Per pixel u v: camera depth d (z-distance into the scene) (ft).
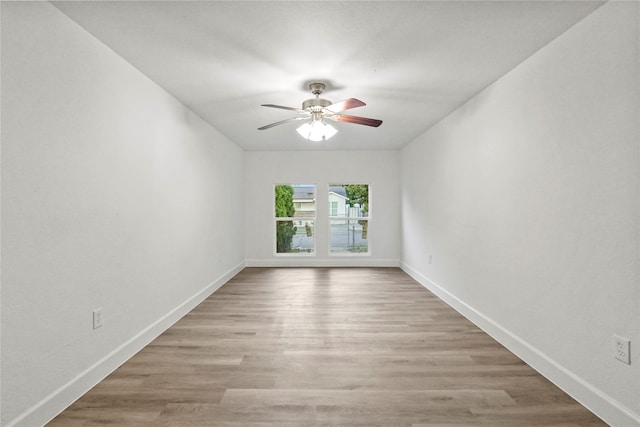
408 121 14.15
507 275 8.97
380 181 21.17
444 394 6.71
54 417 5.98
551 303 7.28
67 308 6.40
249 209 21.21
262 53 7.98
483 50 7.78
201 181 13.44
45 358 5.90
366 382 7.16
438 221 14.19
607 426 5.75
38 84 5.75
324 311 12.12
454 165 12.50
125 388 6.93
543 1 5.95
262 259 21.27
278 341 9.39
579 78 6.48
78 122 6.68
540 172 7.63
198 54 8.01
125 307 8.25
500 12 6.31
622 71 5.59
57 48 6.14
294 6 6.16
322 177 21.21
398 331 10.14
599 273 6.06
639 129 5.32
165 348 8.93
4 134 5.17
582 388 6.38
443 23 6.72
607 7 5.86
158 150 9.95
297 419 5.92
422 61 8.39
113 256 7.79
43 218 5.86
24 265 5.51
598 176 6.07
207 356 8.44
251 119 13.65
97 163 7.24
